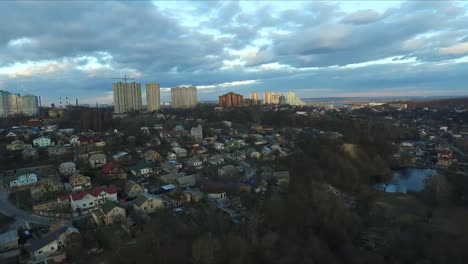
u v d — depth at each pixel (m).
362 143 139.12
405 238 64.81
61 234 56.88
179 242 55.28
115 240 56.75
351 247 61.94
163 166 109.00
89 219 67.50
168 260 51.00
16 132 149.62
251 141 160.12
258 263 53.19
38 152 118.94
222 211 71.94
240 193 83.88
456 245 61.16
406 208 85.12
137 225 63.00
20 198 80.12
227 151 140.50
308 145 132.12
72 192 80.88
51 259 53.53
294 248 57.22
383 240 66.38
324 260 57.34
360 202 90.06
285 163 117.44
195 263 50.53
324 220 68.25
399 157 139.75
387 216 79.38
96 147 128.12
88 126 171.88
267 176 98.06
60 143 133.62
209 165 114.56
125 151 126.69
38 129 161.50
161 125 188.12
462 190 93.25
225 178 97.25
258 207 72.75
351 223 70.44
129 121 184.12
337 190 96.62
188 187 89.62
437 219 76.88
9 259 53.91
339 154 120.19
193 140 152.75
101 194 76.94
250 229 61.34
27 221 68.00
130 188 83.94
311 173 100.56
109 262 51.00
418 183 112.06
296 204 72.94
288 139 164.00
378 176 117.19
